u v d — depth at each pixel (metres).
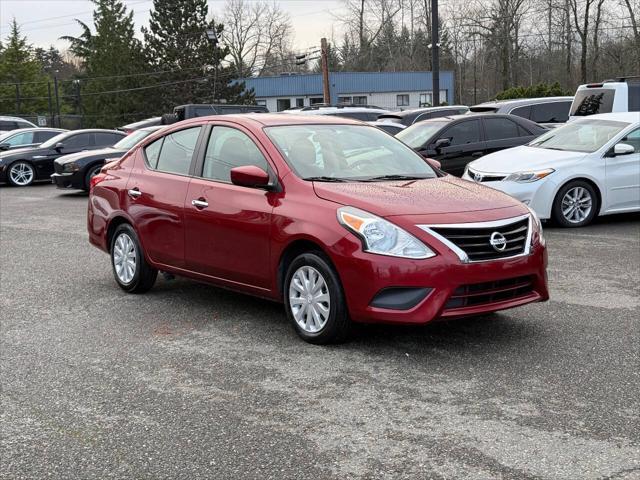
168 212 6.23
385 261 4.68
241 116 6.21
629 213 11.59
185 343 5.35
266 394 4.29
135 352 5.17
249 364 4.83
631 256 8.08
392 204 4.91
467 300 4.79
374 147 6.07
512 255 4.94
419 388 4.30
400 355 4.91
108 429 3.88
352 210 4.90
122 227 6.89
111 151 16.78
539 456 3.40
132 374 4.72
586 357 4.79
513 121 13.42
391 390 4.28
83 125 59.69
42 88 70.25
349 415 3.94
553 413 3.88
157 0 52.59
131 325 5.88
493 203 5.14
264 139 5.69
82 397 4.35
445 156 12.77
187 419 3.97
